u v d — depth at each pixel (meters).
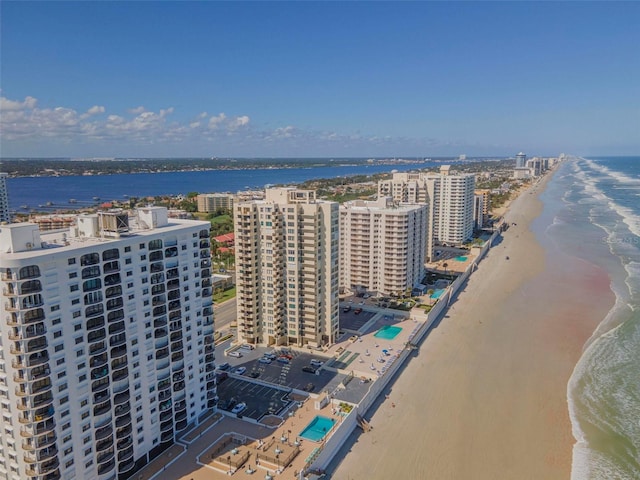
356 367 132.38
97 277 78.88
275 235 141.62
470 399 116.75
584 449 97.50
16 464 74.75
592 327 158.62
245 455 92.44
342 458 95.44
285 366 134.38
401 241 187.88
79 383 78.00
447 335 156.25
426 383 124.94
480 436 102.25
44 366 72.69
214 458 92.69
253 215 141.25
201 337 103.00
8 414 73.25
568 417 108.38
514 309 178.88
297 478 86.44
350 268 199.00
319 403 111.81
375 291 196.62
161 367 93.12
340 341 150.75
